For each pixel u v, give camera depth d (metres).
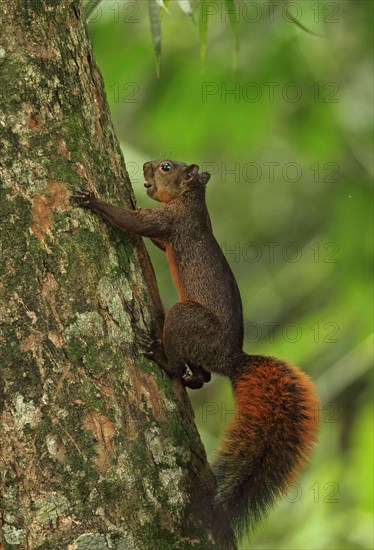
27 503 7.97
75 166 8.84
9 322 8.19
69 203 8.70
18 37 8.77
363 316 16.89
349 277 17.47
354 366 16.55
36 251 8.40
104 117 9.46
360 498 15.13
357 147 18.55
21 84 8.68
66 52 9.03
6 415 8.05
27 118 8.64
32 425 8.07
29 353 8.18
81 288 8.53
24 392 8.10
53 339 8.27
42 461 8.04
